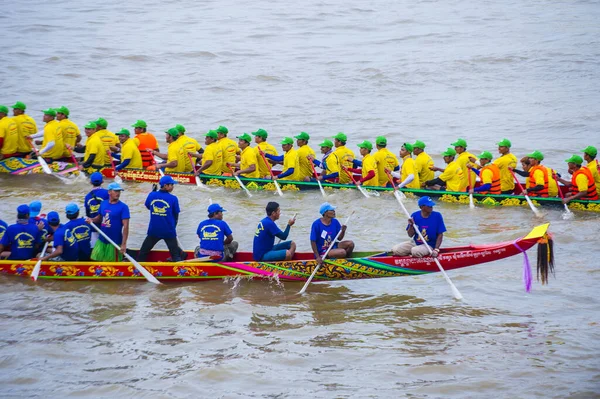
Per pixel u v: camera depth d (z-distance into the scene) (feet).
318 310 148.77
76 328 139.44
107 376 121.70
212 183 247.91
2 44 498.69
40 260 162.09
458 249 160.86
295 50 499.92
